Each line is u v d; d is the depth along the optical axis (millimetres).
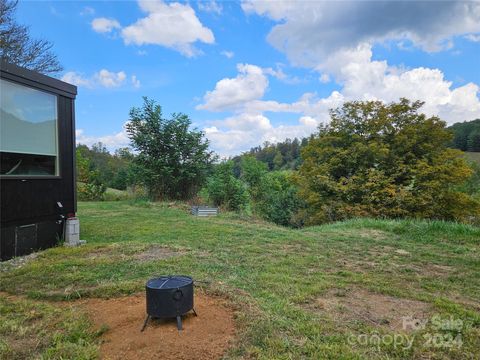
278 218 18812
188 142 15297
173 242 6406
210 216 11250
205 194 15312
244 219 11133
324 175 14867
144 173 14891
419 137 14219
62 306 3322
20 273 4402
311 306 3322
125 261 4891
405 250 6031
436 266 4980
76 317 2975
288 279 4117
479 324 2949
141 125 15141
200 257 5199
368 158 14523
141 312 2996
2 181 5098
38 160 5824
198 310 3031
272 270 4551
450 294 3789
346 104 15469
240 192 15570
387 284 4039
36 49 17844
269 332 2656
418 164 13602
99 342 2543
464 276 4477
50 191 6008
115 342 2521
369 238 7164
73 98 6590
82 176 23938
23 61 17172
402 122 14578
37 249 5727
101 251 5574
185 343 2441
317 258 5309
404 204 13086
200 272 4352
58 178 6184
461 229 7297
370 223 8766
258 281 4027
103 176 27875
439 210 13594
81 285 3914
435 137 14227
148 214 11078
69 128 6496
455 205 13648
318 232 8016
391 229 8000
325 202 14781
